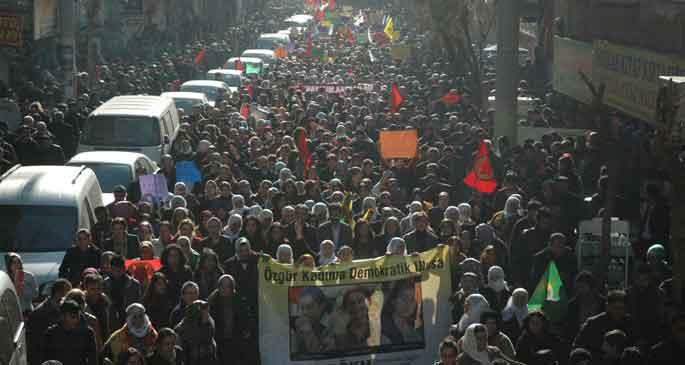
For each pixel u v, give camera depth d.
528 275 20.02
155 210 23.95
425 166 27.38
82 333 14.78
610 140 19.16
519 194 23.72
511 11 35.78
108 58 69.06
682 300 16.52
